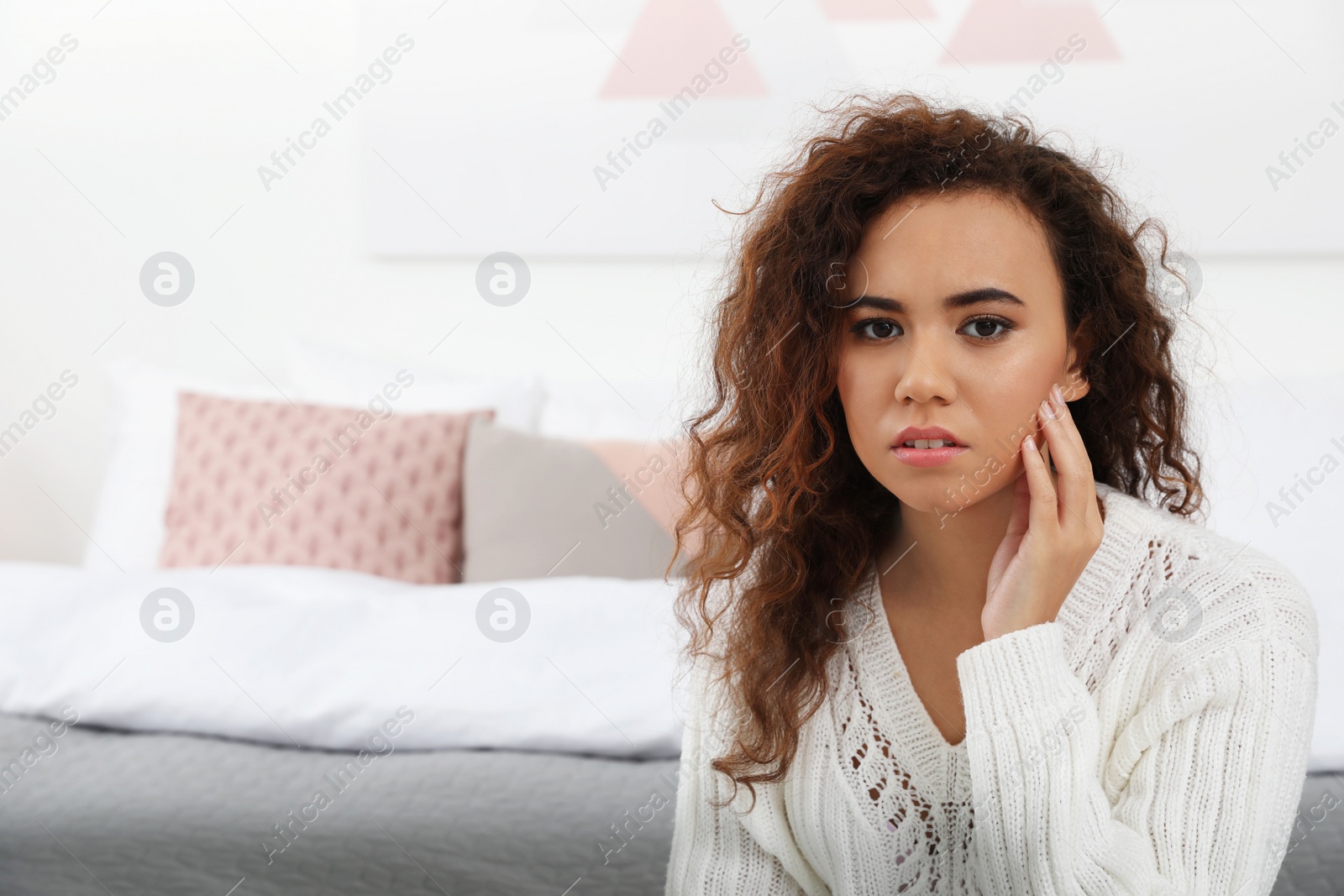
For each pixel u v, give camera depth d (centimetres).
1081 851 78
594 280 248
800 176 89
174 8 258
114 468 230
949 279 78
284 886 100
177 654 144
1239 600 83
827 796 90
